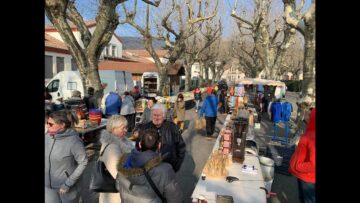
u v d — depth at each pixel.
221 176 3.80
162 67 18.91
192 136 10.57
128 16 18.11
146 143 2.42
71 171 3.08
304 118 7.16
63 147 2.99
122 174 2.37
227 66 83.75
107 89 16.72
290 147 7.37
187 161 7.34
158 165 2.37
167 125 3.66
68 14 11.34
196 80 52.28
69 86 15.04
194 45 32.22
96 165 3.24
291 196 5.14
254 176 3.87
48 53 22.16
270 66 22.27
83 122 7.52
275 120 9.80
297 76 57.41
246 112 8.00
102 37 9.91
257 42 20.58
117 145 3.19
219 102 17.84
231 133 4.67
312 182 2.87
